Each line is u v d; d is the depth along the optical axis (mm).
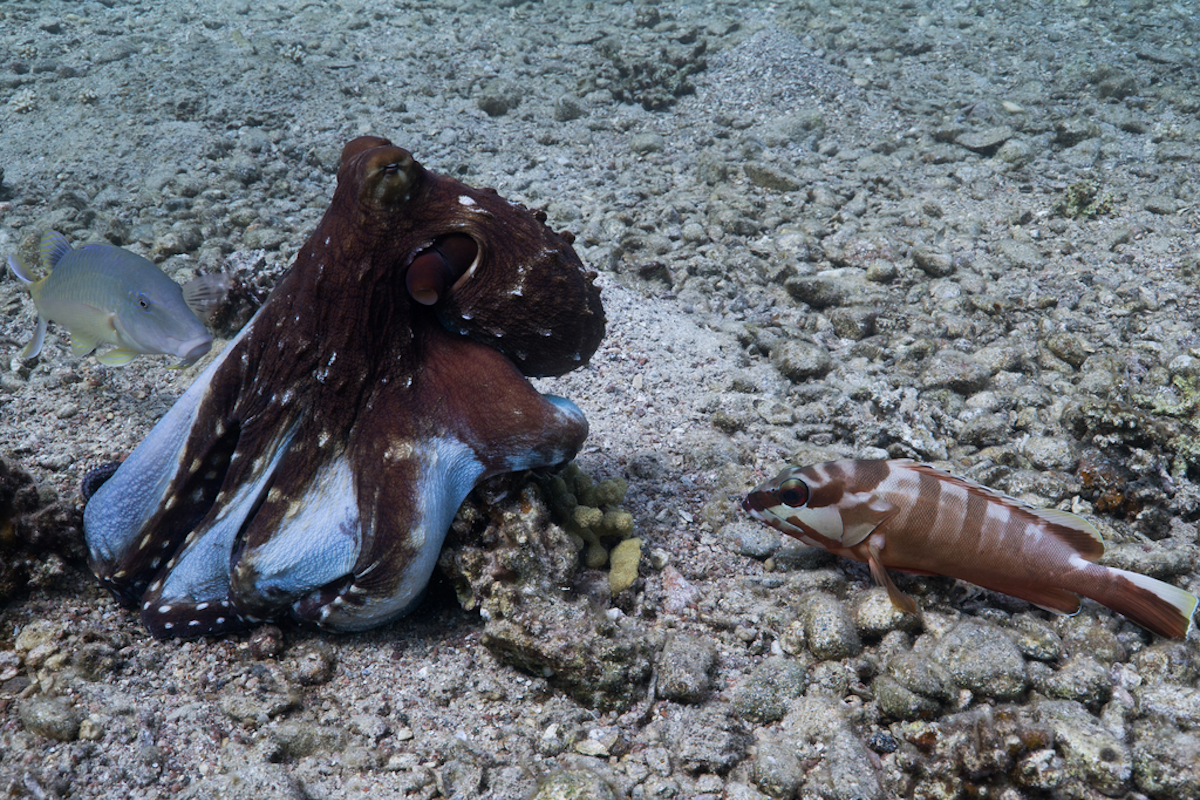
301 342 1156
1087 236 1931
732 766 1132
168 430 1187
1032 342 1577
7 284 1586
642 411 1441
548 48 3049
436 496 1159
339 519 1157
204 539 1181
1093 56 2959
